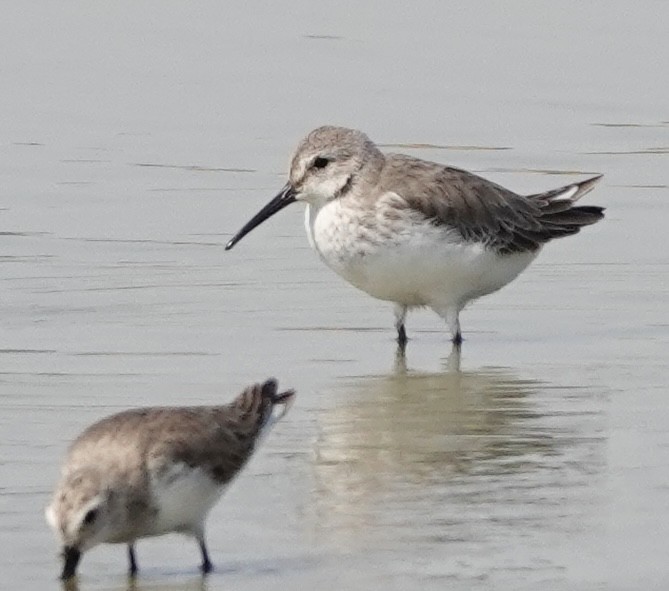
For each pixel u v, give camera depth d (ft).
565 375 50.96
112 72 89.20
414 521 38.58
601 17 99.86
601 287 60.75
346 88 87.20
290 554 36.70
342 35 96.37
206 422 35.60
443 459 43.14
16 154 76.02
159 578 35.45
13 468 41.45
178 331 54.65
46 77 87.92
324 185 55.11
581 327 56.49
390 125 81.30
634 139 79.61
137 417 35.58
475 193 55.16
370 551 36.73
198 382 49.19
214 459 35.12
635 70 90.33
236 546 37.24
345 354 53.31
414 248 53.88
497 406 47.75
